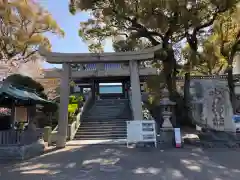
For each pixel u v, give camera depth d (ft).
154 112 60.64
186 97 58.34
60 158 29.68
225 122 40.27
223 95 41.24
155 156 29.89
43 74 69.87
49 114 57.00
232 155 30.07
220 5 47.50
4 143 31.04
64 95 44.09
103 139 46.93
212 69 73.36
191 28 54.39
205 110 41.42
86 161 27.40
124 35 60.80
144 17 47.60
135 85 45.11
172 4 45.29
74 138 48.01
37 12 65.26
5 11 59.06
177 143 36.81
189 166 24.13
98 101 73.51
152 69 66.03
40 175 21.52
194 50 56.95
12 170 23.72
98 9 53.72
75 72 64.49
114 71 64.03
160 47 45.52
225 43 62.80
